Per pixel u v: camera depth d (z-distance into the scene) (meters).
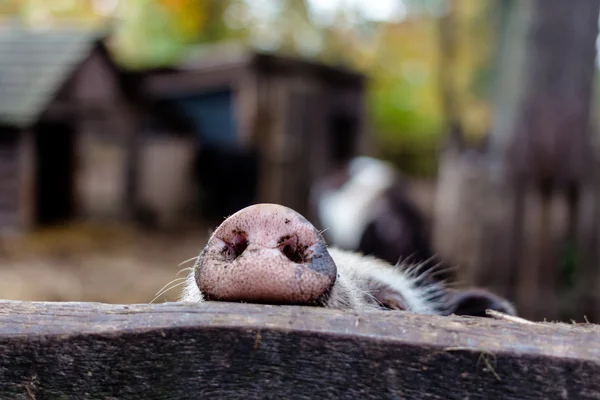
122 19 9.06
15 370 0.54
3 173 4.78
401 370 0.51
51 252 4.37
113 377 0.53
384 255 3.38
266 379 0.52
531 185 2.33
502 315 0.59
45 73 5.06
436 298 1.22
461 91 4.29
